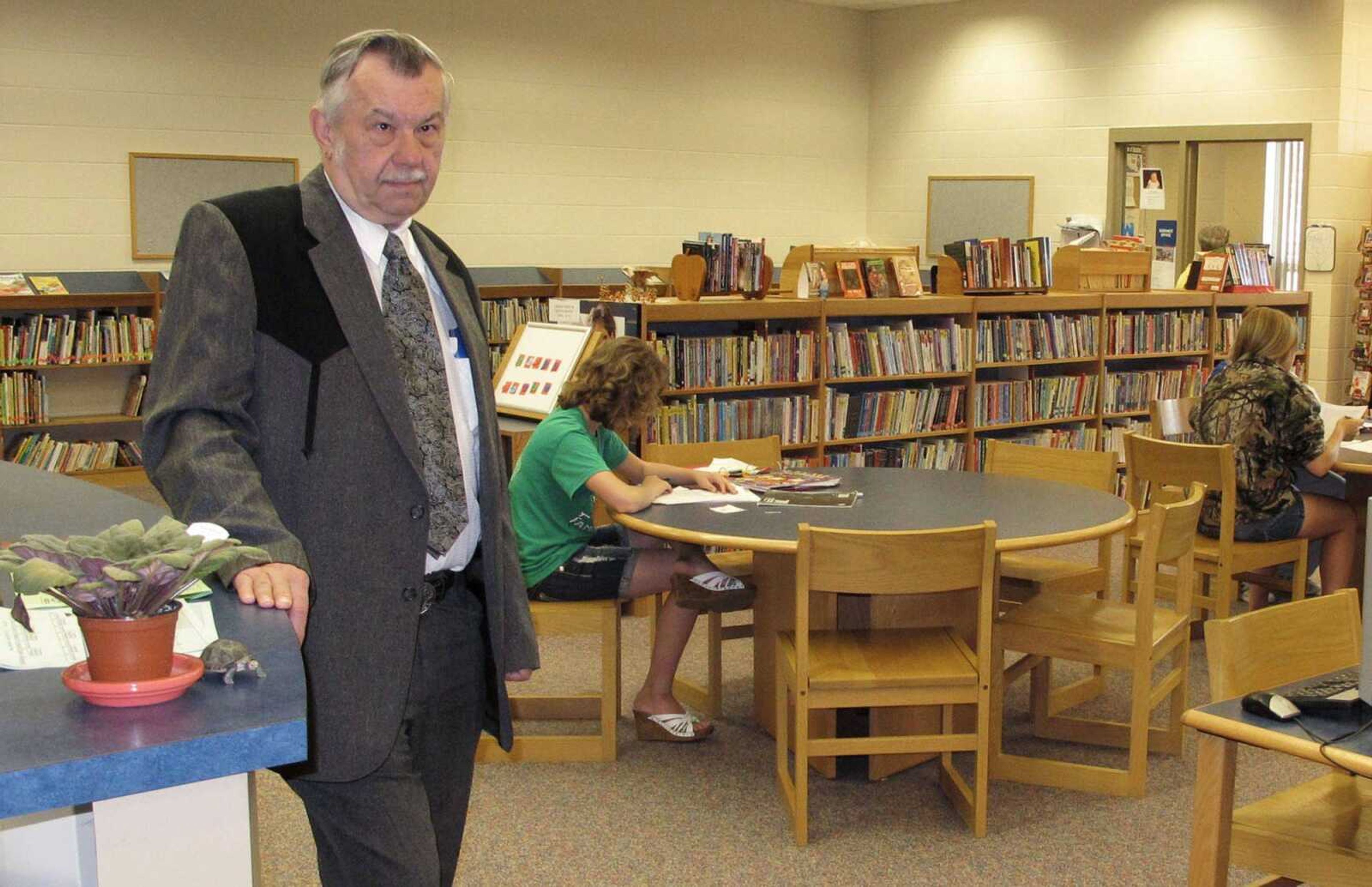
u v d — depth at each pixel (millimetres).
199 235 1673
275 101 8516
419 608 1771
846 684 3096
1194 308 8133
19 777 1014
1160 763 3740
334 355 1710
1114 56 10094
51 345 7500
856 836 3258
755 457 4504
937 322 7035
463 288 1999
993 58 10766
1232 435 4641
